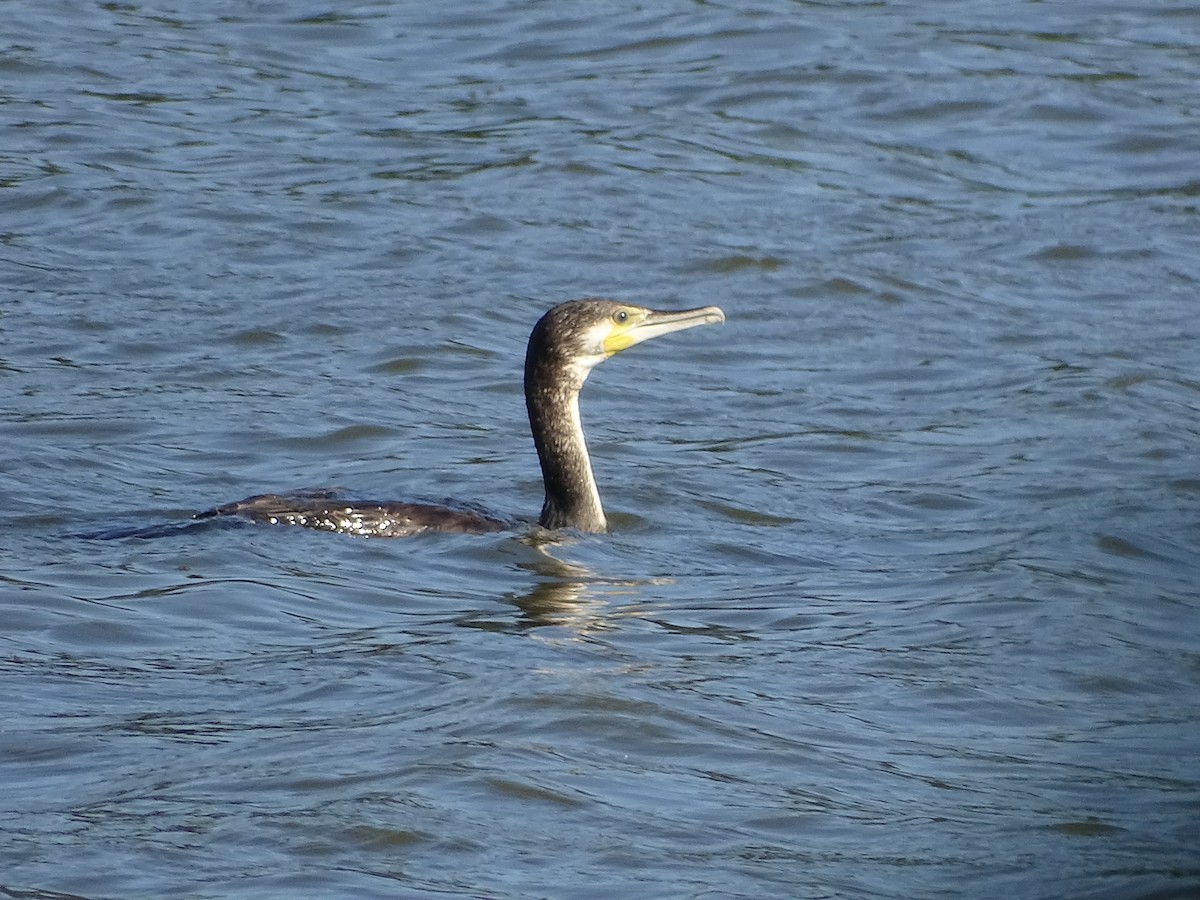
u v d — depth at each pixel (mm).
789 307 19750
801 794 9148
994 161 23828
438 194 22391
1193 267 20797
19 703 10117
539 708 10047
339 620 11695
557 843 8500
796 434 16516
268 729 9781
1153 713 10422
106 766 9281
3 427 15672
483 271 20375
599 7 28828
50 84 25359
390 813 8688
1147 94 25641
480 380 17625
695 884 8133
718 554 13484
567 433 13844
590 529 13891
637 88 25906
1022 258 21031
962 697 10570
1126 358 18375
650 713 10031
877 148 24156
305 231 21219
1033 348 18719
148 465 15070
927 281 20375
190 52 26891
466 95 25656
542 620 11758
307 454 15602
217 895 7910
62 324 18469
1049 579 12742
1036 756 9742
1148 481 15203
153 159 23141
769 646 11359
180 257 20438
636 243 21172
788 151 24031
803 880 8195
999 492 14992
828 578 12906
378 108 25156
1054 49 27250
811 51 27062
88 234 21000
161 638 11250
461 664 10844
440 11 28688
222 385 17125
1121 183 23234
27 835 8461
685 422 16828
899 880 8219
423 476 15148
